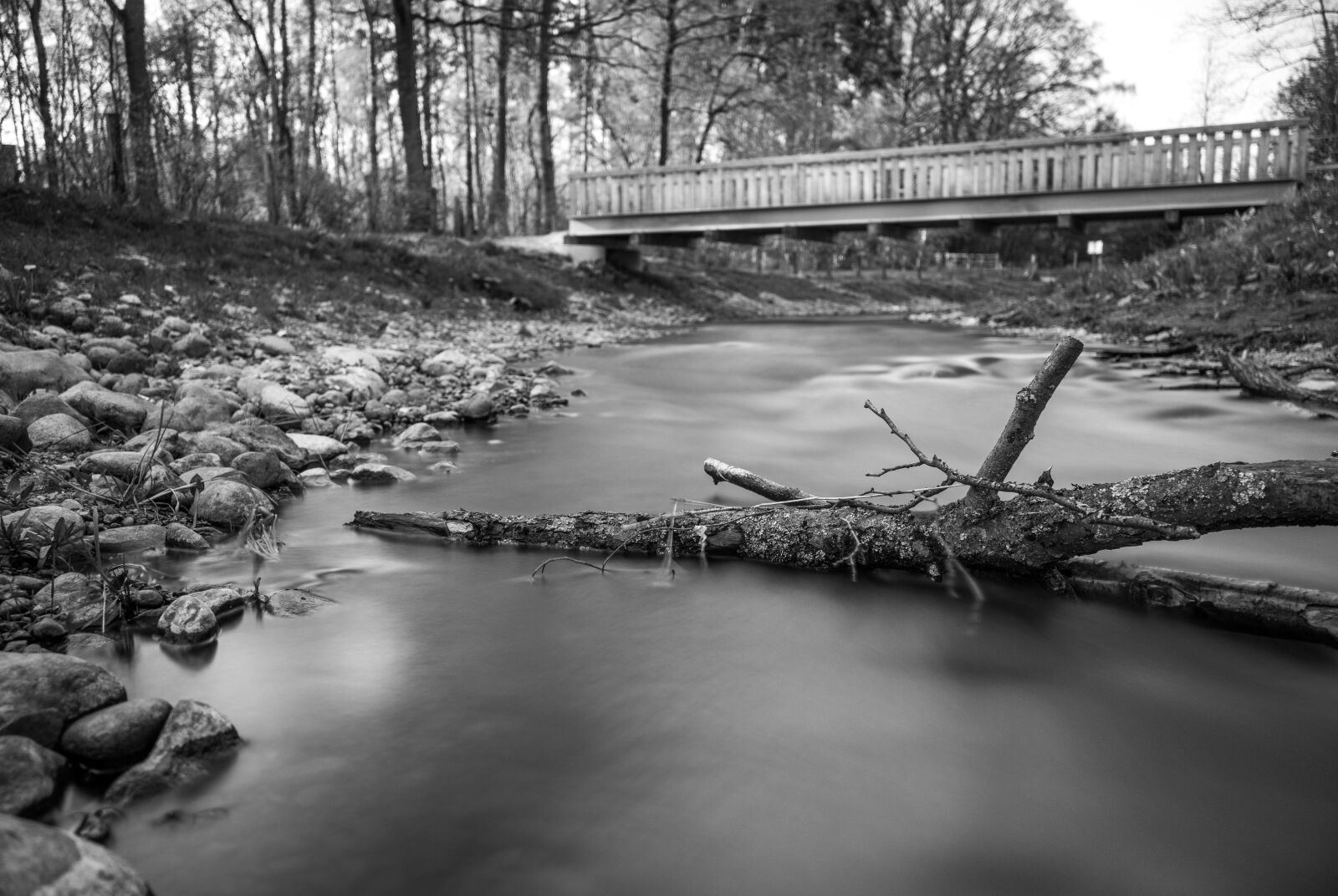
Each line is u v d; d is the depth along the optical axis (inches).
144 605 143.2
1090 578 151.0
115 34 695.1
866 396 389.7
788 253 1640.0
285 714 112.0
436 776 98.8
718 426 322.0
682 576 162.2
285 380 335.3
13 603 137.2
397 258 684.1
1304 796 98.6
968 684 122.5
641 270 1048.2
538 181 1473.9
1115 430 305.7
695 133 1631.4
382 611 146.6
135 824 90.0
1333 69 812.6
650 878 84.0
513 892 81.7
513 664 126.6
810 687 120.8
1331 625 130.9
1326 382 350.6
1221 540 180.5
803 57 1381.6
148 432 233.5
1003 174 816.3
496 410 330.3
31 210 470.9
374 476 234.5
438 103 1457.9
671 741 107.0
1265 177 710.5
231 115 847.1
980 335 652.7
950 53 1782.7
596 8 1245.1
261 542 175.0
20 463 199.8
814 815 93.7
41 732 99.1
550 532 178.9
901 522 158.7
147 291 416.8
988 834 91.5
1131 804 97.0
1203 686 122.3
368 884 82.4
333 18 1272.1
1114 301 643.5
